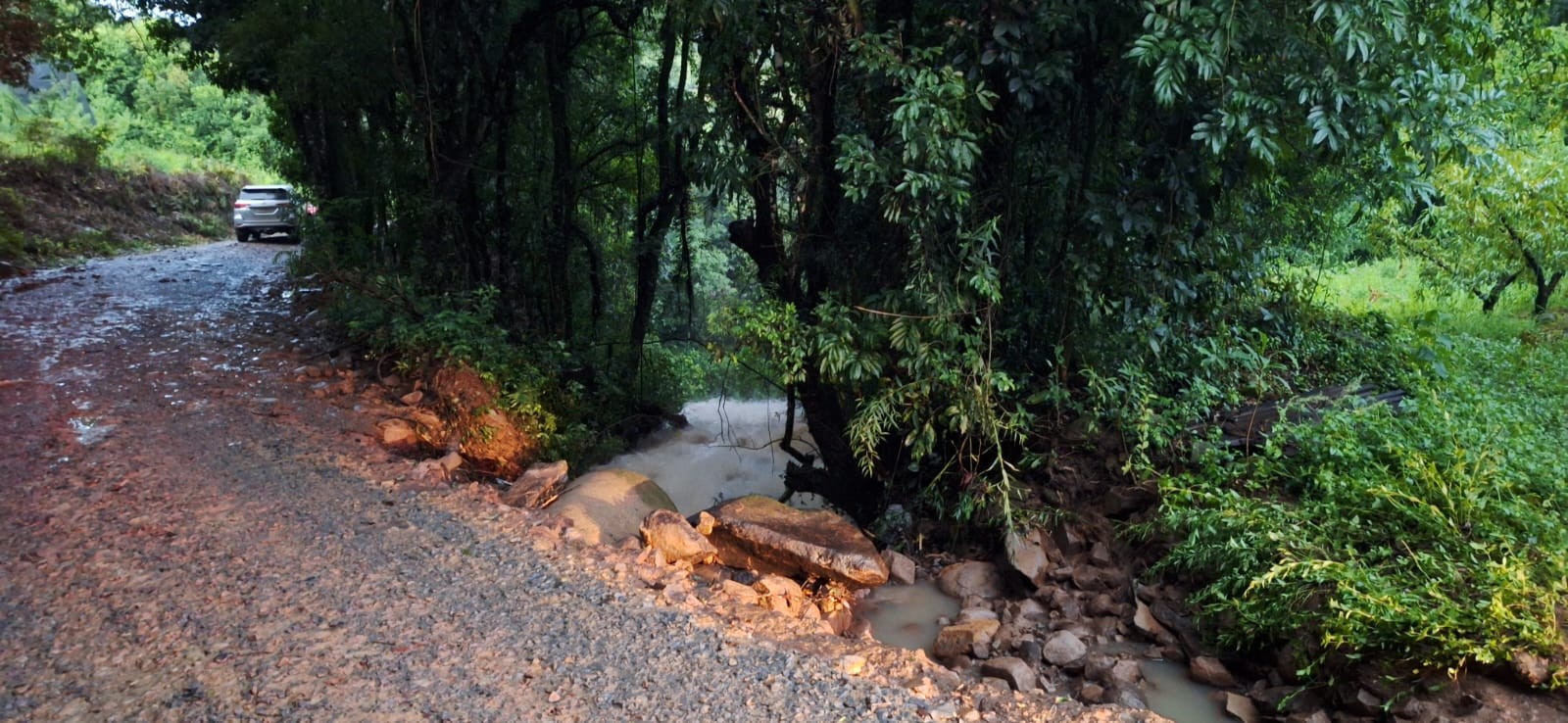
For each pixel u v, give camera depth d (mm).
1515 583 3896
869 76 5961
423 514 5492
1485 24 5668
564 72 10977
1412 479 4789
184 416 7031
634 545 5551
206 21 15242
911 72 5617
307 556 4770
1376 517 4840
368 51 10133
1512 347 7855
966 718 3633
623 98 11773
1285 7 5070
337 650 3859
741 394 15023
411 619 4172
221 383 8055
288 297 12539
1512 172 8336
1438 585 4117
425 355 8547
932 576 6414
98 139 23828
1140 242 6273
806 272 7164
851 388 7035
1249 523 4984
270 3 11156
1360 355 7602
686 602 4594
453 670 3762
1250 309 7777
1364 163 6613
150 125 36281
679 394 13883
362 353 9289
